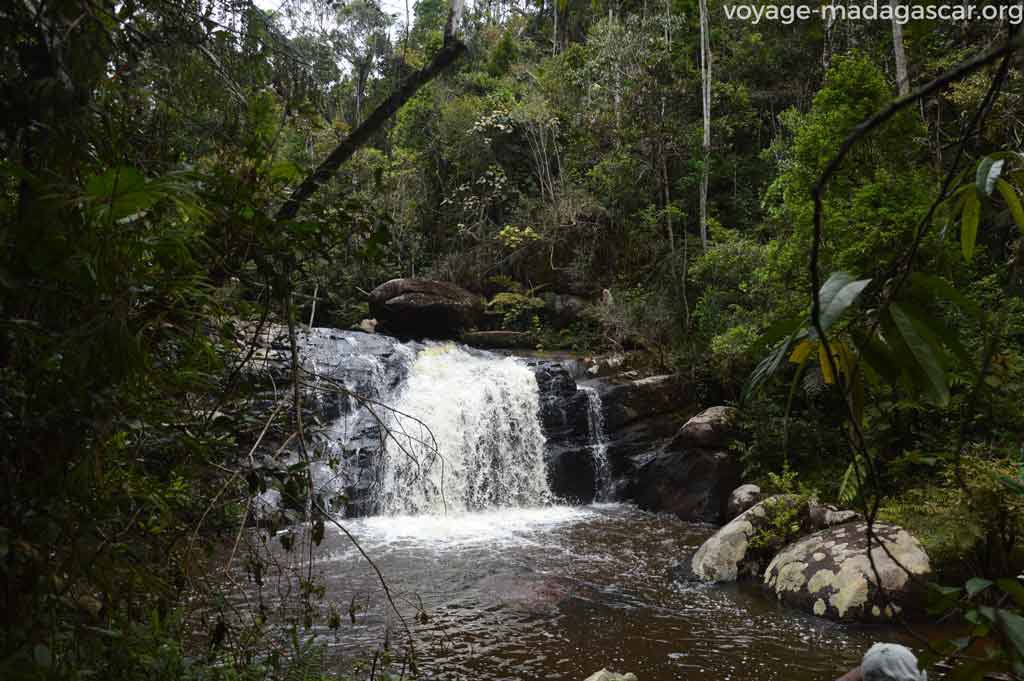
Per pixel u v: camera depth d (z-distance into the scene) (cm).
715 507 1188
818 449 1155
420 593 780
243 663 311
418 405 1327
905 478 876
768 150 1888
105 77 226
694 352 1498
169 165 229
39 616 186
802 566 778
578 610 746
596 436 1416
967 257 79
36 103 189
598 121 2155
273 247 220
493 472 1337
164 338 204
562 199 2158
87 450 191
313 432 262
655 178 2111
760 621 718
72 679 196
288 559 838
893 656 235
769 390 1101
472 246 2317
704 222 1948
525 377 1444
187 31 264
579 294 2111
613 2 2280
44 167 188
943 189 77
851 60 1075
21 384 180
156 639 255
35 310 180
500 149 2392
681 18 2198
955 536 604
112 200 148
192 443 224
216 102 268
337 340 1433
